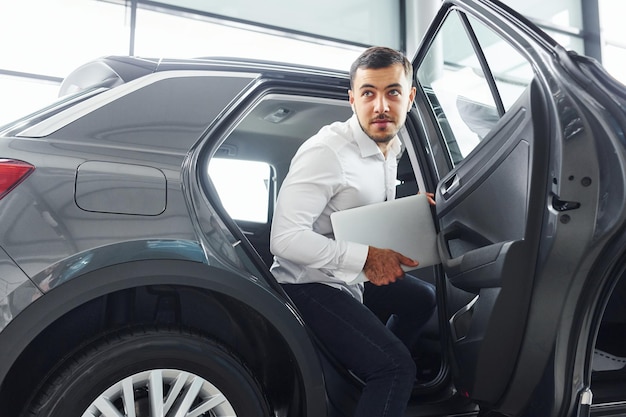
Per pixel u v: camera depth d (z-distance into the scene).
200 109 1.40
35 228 1.13
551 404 1.30
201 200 1.29
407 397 1.36
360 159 1.51
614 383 1.60
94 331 1.29
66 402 1.12
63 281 1.12
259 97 1.52
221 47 7.04
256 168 2.33
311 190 1.42
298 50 7.57
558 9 9.33
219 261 1.26
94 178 1.21
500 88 1.48
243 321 1.39
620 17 9.52
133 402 1.17
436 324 1.90
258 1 7.28
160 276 1.19
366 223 1.45
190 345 1.22
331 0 7.77
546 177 1.27
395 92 1.46
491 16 1.41
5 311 1.08
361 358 1.39
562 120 1.24
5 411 1.13
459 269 1.45
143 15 6.52
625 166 1.17
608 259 1.22
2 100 5.86
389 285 1.77
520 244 1.28
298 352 1.31
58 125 1.26
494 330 1.32
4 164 1.14
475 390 1.37
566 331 1.27
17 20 5.92
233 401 1.25
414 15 7.99
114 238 1.17
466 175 1.51
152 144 1.31
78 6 6.17
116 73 1.41
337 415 1.51
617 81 1.26
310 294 1.47
